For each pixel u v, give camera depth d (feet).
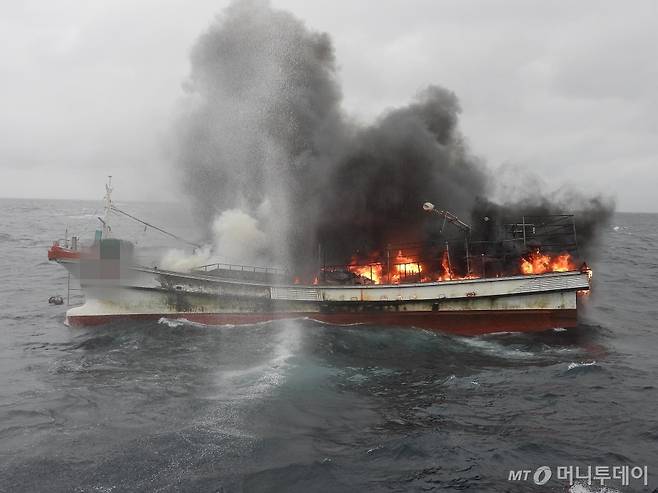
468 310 94.38
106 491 41.27
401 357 78.84
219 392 62.64
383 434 53.06
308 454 48.26
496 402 61.72
